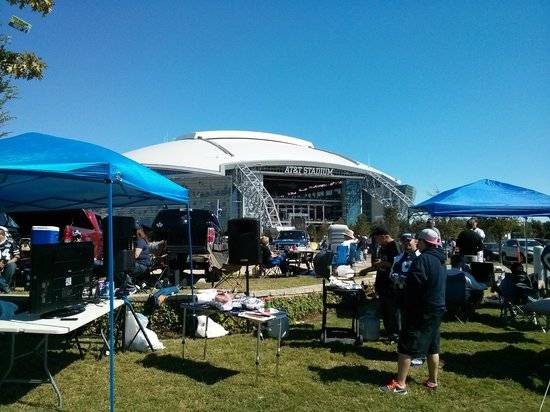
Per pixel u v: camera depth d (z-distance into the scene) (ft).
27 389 16.70
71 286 17.39
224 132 303.07
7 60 21.48
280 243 78.54
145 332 21.79
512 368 20.15
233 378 18.30
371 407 15.72
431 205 30.30
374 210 242.99
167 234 37.99
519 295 29.94
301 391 16.98
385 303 23.93
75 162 15.71
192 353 21.61
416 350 16.88
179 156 242.37
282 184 267.80
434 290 16.96
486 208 29.19
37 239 20.33
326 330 24.38
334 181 257.75
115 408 15.17
